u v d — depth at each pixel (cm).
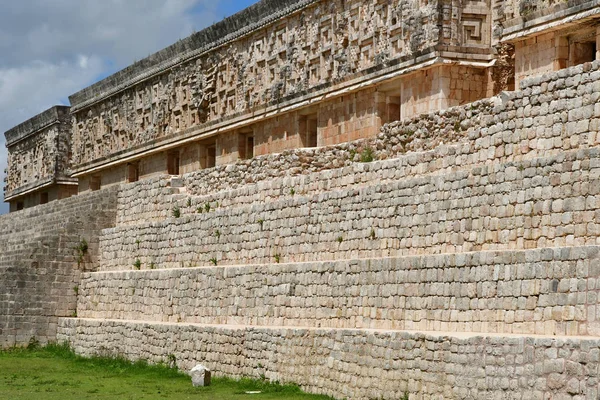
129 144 7194
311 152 4712
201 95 6259
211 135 6091
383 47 4638
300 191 4391
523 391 2706
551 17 3691
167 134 6619
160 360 4497
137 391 3662
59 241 5444
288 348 3734
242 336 4003
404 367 3156
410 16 4428
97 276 5291
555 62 3741
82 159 7975
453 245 3453
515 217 3228
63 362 4778
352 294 3662
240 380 3897
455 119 3938
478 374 2858
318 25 5162
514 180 3244
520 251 2994
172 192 5353
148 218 5419
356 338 3384
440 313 3275
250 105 5744
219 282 4400
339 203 3972
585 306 2772
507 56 4219
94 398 3459
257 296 4166
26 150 9162
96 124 7775
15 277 5312
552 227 3103
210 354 4184
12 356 5009
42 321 5338
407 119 4169
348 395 3391
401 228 3672
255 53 5769
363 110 4769
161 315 4784
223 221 4638
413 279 3394
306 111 5238
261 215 4397
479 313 3125
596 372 2517
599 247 2753
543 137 3341
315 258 4072
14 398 3447
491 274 3091
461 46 4262
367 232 3822
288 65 5403
